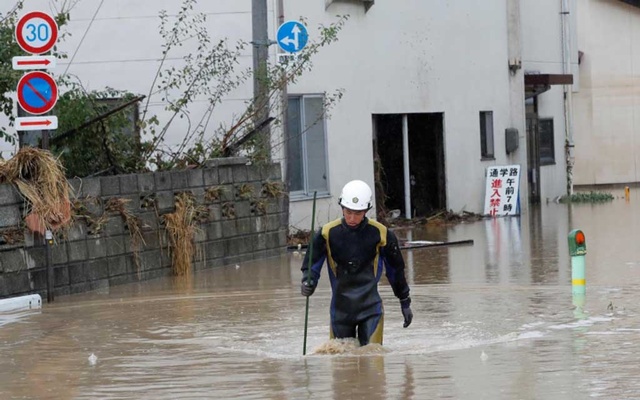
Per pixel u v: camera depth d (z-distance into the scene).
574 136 57.75
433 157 39.25
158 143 28.45
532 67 46.62
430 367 13.00
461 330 15.98
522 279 22.11
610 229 33.69
